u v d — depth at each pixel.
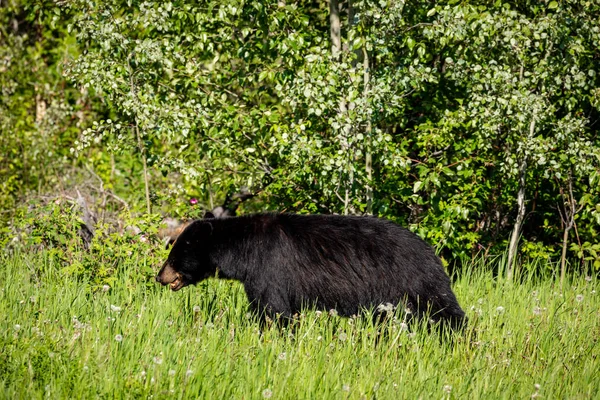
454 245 24.73
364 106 22.48
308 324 17.95
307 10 27.88
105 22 24.44
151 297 20.11
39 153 37.53
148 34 26.11
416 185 23.39
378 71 24.03
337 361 15.90
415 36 24.86
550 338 17.92
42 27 43.47
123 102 24.31
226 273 18.81
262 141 24.86
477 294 22.09
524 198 26.23
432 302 17.58
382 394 14.44
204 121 24.09
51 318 17.81
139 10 25.45
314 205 25.36
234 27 25.52
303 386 14.52
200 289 20.38
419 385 14.99
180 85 25.70
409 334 16.70
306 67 23.05
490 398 14.65
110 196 33.50
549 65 23.75
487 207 27.23
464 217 23.39
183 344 15.86
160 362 14.33
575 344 18.11
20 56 42.16
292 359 15.66
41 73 41.78
